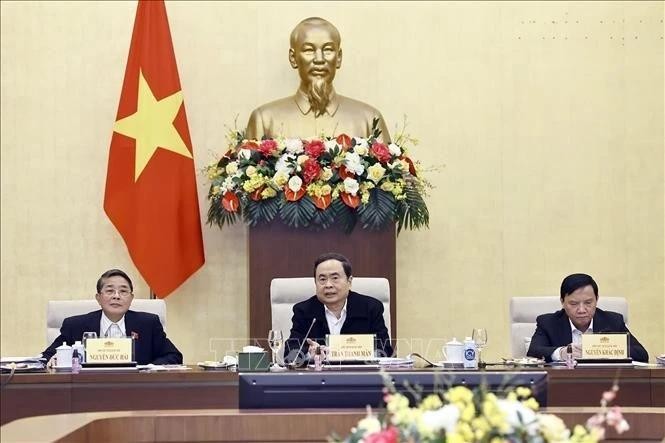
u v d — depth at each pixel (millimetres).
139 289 8539
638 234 8672
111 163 8078
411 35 8711
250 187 7473
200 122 8578
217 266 8562
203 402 5148
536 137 8688
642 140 8695
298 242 7645
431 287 8641
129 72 8172
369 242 7656
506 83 8695
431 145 8656
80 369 5309
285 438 3504
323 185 7445
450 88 8680
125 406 5125
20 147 8562
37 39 8594
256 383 3652
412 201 7672
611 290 8648
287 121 8148
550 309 6727
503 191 8672
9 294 8508
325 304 6250
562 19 8664
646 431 3549
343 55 8680
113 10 8633
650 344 8625
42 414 5086
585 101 8703
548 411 3516
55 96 8594
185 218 8117
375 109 8281
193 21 8648
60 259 8555
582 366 5527
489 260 8656
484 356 8609
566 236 8664
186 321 8555
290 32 8672
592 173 8680
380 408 3559
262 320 7633
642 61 8664
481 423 2520
